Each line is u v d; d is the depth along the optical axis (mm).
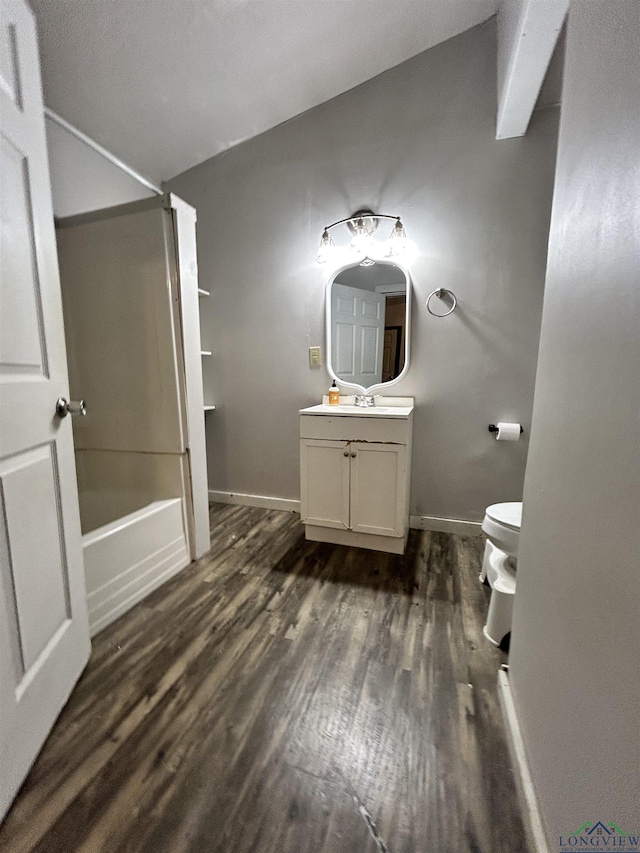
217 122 2193
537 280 1979
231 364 2652
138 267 1765
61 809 853
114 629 1454
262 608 1577
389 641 1382
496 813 850
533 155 1901
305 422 2064
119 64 1691
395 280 2205
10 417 903
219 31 1657
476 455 2205
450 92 1970
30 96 987
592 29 705
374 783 910
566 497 768
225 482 2824
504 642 1359
